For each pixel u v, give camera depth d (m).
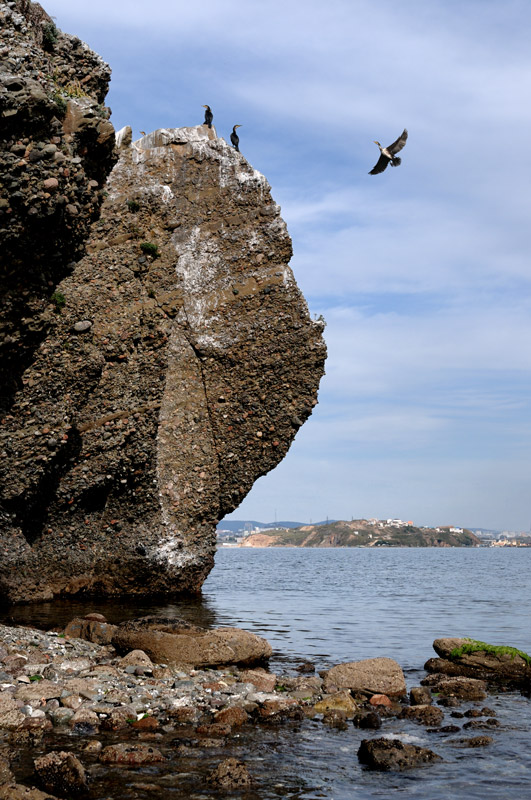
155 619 15.62
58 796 8.05
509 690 14.32
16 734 9.86
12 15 18.33
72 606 24.42
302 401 29.95
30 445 22.86
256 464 30.09
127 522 28.06
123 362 27.14
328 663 16.78
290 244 30.61
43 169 17.64
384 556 174.12
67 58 23.48
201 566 29.58
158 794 8.20
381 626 24.62
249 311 29.97
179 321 29.66
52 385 23.03
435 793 8.59
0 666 13.04
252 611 27.69
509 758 9.88
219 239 30.59
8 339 20.36
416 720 11.82
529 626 25.16
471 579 61.06
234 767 8.77
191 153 31.36
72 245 19.95
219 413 29.86
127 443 27.27
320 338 30.00
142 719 10.69
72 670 13.35
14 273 19.06
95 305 27.12
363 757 9.75
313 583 50.75
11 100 16.80
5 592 24.91
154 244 28.95
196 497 29.45
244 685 12.84
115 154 20.58
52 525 26.78
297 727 11.10
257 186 30.78
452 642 16.33
